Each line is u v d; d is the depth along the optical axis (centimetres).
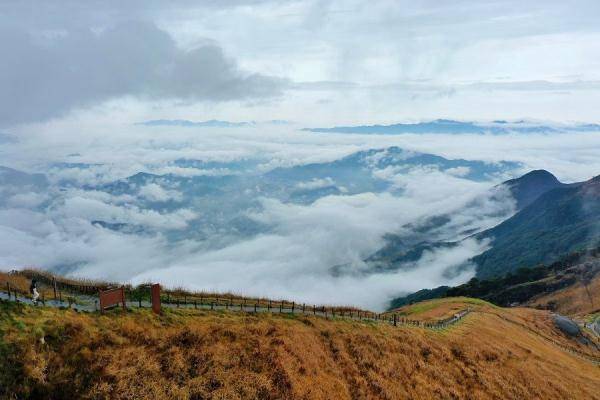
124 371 2528
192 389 2569
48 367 2438
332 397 3003
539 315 9688
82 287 3950
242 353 3008
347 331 4169
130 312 3209
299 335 3622
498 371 4609
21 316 2725
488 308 8856
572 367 6241
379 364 3728
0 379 2266
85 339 2683
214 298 4534
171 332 3036
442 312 7562
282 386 2848
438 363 4259
